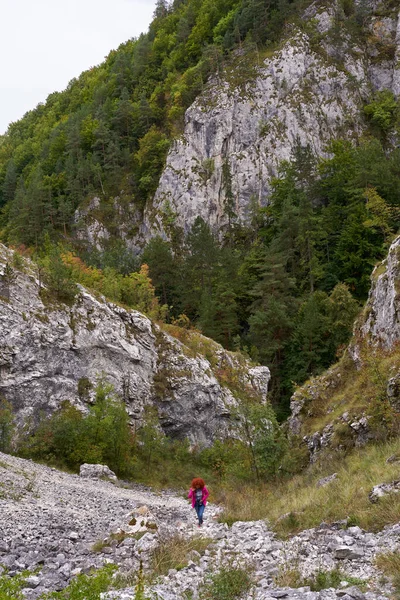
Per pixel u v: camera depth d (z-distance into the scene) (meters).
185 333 50.53
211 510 18.62
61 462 32.34
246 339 64.25
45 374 36.06
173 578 8.69
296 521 12.52
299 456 26.75
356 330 32.50
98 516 16.06
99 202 98.94
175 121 104.44
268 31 106.62
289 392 58.94
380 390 22.03
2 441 31.11
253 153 92.88
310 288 68.75
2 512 13.63
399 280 27.97
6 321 35.22
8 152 149.12
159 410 42.34
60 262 41.66
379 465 15.68
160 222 92.75
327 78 98.50
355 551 8.84
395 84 101.19
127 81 129.25
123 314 43.38
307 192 81.44
